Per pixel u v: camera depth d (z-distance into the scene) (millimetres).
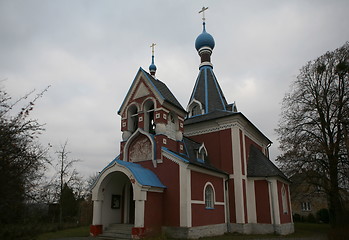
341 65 28750
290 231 28844
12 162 8219
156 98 24453
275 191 26812
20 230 8836
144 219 19578
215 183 25484
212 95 34594
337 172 27594
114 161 21859
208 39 38719
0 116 8469
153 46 32312
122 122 26000
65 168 37438
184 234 20047
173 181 21672
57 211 36469
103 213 22391
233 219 26359
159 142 23188
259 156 30562
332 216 29672
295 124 30734
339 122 27656
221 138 29172
